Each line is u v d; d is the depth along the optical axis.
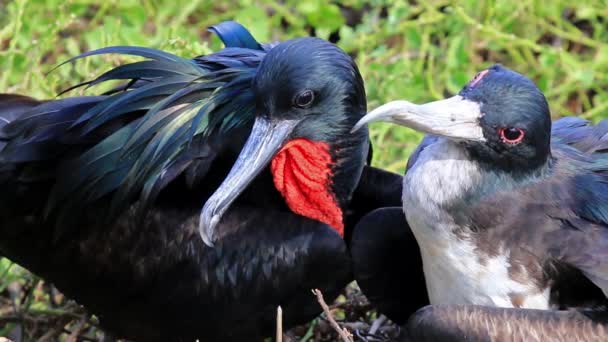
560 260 9.16
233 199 9.55
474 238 9.23
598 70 14.57
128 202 10.08
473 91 9.08
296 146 9.95
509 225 9.22
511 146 9.09
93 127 9.92
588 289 9.29
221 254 9.97
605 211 9.25
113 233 10.12
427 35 14.70
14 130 10.31
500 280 9.23
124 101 9.92
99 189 9.99
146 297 10.22
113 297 10.34
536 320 8.91
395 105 8.94
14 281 11.93
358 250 10.00
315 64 9.74
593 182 9.39
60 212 10.09
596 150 9.99
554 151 9.66
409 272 10.17
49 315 11.43
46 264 10.45
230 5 15.52
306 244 9.92
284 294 10.04
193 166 10.07
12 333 11.61
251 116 10.10
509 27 14.91
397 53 14.95
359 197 10.84
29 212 10.30
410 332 9.11
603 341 8.89
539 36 15.01
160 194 10.20
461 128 9.03
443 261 9.38
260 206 10.26
